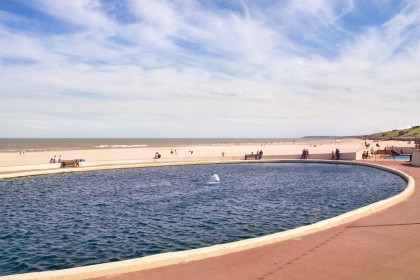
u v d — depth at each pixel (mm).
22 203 18641
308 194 20828
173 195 20953
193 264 6855
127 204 18156
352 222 10250
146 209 16781
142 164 40406
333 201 18359
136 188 24031
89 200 19453
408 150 49219
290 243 8188
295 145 107750
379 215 11195
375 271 6465
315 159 45562
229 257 7238
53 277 5988
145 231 12773
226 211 16047
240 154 63188
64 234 12539
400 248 7801
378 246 7957
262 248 7824
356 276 6230
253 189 23188
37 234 12562
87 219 14875
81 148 87375
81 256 10141
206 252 7234
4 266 9391
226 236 11961
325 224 9547
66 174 32906
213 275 6312
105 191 22719
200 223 13820
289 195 20547
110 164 40188
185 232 12531
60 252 10516
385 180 26031
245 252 7555
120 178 30016
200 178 29859
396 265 6762
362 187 23250
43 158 48406
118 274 6359
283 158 49062
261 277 6219
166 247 10852
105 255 10211
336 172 33719
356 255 7344
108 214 15797
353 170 35000
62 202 18891
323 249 7738
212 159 47125
